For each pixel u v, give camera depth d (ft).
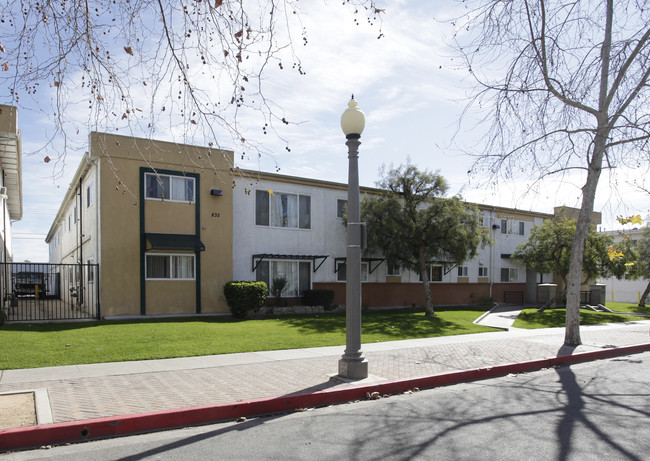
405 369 29.99
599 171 41.32
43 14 18.97
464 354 36.45
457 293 94.89
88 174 63.16
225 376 26.66
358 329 26.96
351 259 27.17
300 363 30.83
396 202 69.21
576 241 43.27
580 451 16.56
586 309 91.30
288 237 68.85
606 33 37.42
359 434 18.38
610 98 37.83
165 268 57.31
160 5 19.80
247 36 19.99
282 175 68.23
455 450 16.60
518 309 86.28
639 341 47.06
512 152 38.19
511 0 31.27
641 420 20.47
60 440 17.28
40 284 102.89
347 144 27.66
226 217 61.52
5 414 18.81
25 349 32.58
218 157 60.95
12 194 77.77
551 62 35.27
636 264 88.02
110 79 20.83
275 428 19.17
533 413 21.57
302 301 69.77
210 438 17.85
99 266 53.62
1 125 43.16
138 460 15.55
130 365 29.12
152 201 56.29
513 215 106.42
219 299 60.59
